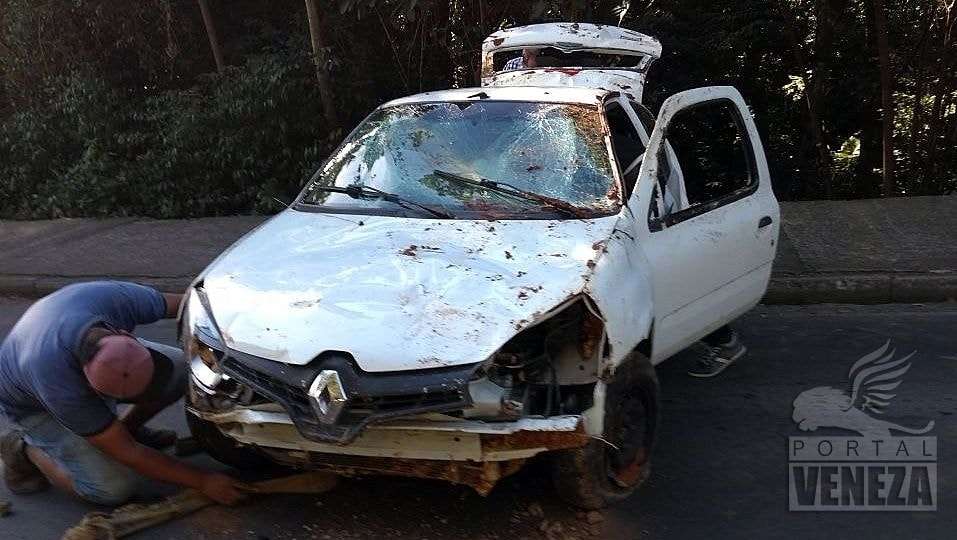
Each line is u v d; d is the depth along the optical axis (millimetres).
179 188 9867
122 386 3352
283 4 11766
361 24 10516
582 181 4211
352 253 3727
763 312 6816
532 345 3398
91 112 10703
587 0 8961
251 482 4055
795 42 11594
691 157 5004
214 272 3793
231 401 3430
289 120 9945
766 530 3723
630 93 5391
